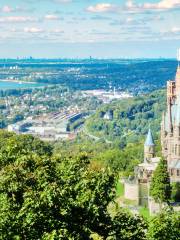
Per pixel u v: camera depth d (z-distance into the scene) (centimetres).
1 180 11500
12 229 10138
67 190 11594
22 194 11325
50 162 13612
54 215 10706
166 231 12612
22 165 12800
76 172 13012
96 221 11588
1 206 10731
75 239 10819
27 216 10269
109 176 12325
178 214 13325
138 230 12012
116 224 11950
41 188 11544
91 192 11594
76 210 11188
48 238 9919
